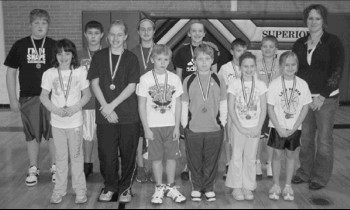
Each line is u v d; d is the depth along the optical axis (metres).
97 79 3.58
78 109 3.59
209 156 3.73
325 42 3.82
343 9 9.12
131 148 3.64
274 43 4.23
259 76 4.29
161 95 3.61
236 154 3.72
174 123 3.68
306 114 3.79
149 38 4.16
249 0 8.93
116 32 3.51
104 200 3.70
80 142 3.67
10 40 8.92
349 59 9.05
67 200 3.73
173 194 3.73
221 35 8.61
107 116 3.49
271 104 3.72
